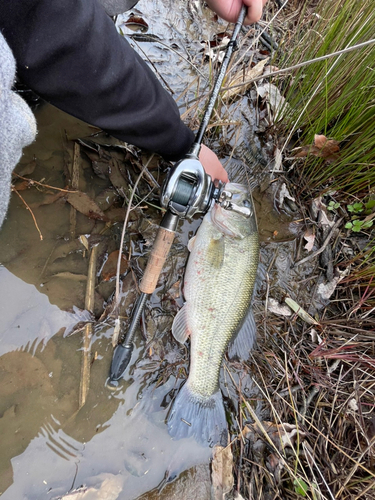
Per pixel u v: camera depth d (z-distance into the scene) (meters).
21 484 0.45
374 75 0.62
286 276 0.66
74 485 0.47
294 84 0.71
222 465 0.52
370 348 0.61
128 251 0.58
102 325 0.53
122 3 0.61
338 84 0.67
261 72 0.78
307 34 0.75
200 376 0.55
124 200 0.60
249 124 0.74
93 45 0.40
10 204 0.53
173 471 0.51
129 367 0.53
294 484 0.52
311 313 0.65
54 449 0.47
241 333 0.60
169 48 0.75
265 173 0.72
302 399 0.59
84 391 0.50
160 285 0.59
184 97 0.73
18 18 0.36
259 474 0.53
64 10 0.37
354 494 0.53
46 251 0.53
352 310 0.64
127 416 0.52
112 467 0.49
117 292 0.52
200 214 0.64
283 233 0.69
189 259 0.59
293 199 0.71
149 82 0.47
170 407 0.53
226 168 0.70
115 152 0.61
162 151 0.54
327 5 0.76
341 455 0.56
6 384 0.47
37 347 0.49
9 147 0.34
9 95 0.33
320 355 0.61
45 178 0.56
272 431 0.56
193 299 0.58
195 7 0.85
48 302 0.51
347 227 0.68
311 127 0.69
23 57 0.38
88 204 0.57
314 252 0.68
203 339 0.57
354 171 0.67
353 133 0.65
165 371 0.55
